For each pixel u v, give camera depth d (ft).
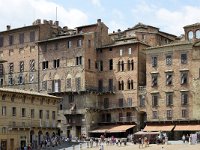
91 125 472.44
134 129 456.45
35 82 506.48
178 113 432.66
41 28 512.22
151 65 453.17
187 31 456.45
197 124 422.00
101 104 484.74
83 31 506.48
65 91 481.46
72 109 476.13
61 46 493.77
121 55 475.72
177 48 439.22
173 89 437.99
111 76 480.23
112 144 399.44
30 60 513.45
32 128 408.87
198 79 425.69
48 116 432.66
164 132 433.89
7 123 385.70
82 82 474.08
